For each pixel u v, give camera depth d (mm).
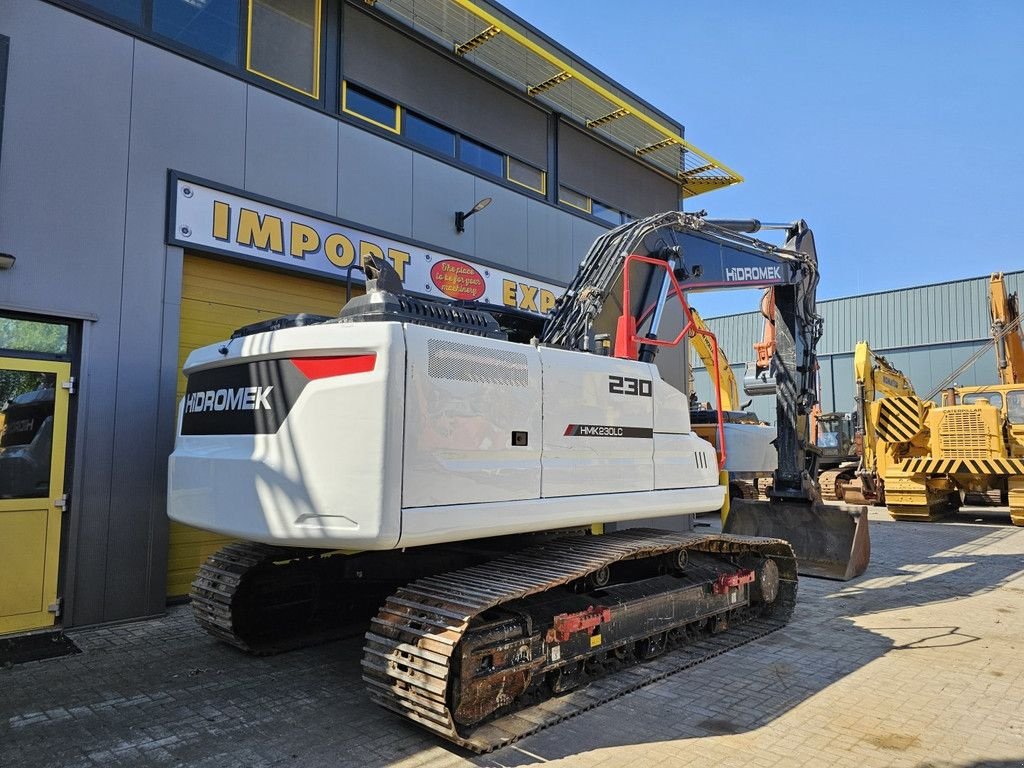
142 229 6289
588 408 4801
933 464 14484
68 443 5891
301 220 7406
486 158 9773
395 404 3627
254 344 4184
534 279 10094
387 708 3807
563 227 10750
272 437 3998
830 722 4070
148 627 5902
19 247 5602
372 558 5293
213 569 5367
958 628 6137
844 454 20016
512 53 9500
